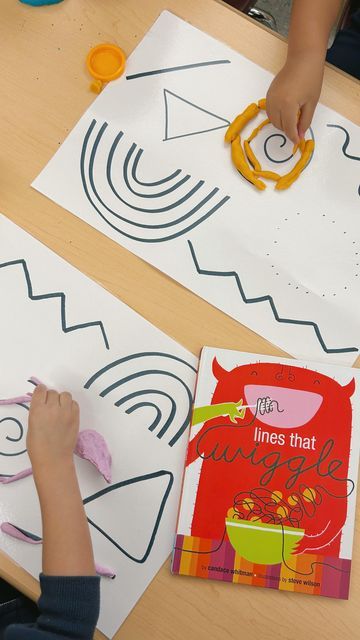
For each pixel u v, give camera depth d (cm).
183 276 78
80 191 80
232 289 77
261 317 77
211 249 78
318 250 79
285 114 80
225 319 77
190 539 71
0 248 78
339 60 105
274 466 73
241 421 74
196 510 72
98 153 81
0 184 80
